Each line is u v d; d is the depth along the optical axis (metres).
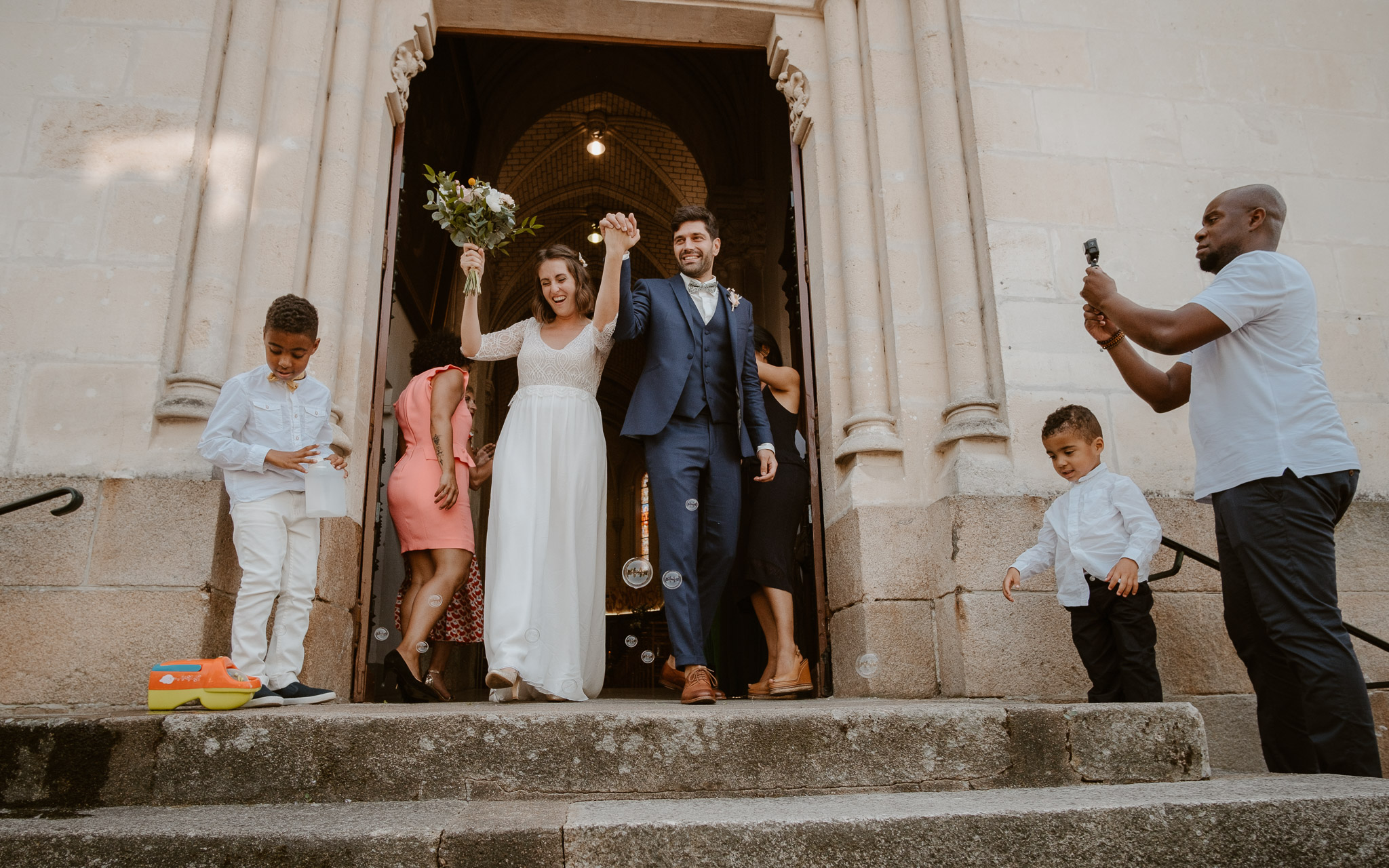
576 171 15.68
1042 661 3.72
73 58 3.95
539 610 3.40
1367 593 4.16
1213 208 3.05
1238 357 2.75
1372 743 2.39
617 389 23.59
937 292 4.42
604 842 1.68
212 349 3.68
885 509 4.07
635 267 18.59
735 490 3.49
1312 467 2.58
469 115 8.81
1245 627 2.80
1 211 3.73
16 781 2.04
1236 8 5.00
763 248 11.29
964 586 3.77
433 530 4.00
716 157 11.62
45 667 3.19
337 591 3.67
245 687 2.60
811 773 2.18
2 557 3.28
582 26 5.04
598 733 2.16
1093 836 1.75
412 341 7.11
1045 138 4.56
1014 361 4.18
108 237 3.75
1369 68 5.04
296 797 2.06
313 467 3.03
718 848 1.69
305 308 3.07
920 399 4.25
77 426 3.51
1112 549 3.20
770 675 4.29
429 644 4.47
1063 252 4.41
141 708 3.10
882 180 4.55
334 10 4.39
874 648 3.90
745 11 4.98
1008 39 4.68
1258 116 4.83
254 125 4.02
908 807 1.84
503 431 3.65
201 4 4.09
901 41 4.80
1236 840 1.77
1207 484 2.79
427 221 6.75
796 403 4.49
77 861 1.63
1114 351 3.13
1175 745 2.29
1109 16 4.84
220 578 3.38
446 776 2.10
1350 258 4.70
